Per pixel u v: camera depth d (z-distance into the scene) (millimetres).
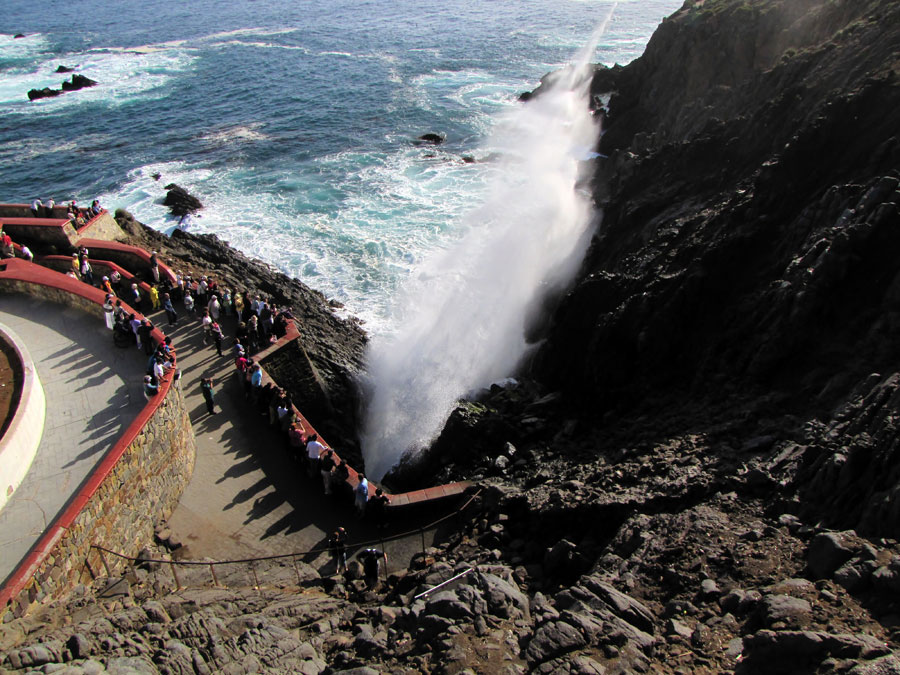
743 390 18750
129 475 15820
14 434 15227
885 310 17453
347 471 19203
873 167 20844
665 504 15344
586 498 16688
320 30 96938
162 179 48688
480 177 46688
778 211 22656
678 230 25656
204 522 17703
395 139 54844
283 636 12742
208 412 21453
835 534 11766
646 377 21922
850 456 12930
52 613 12508
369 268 36594
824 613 10453
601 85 55719
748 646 10258
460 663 10906
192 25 106438
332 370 28344
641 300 23078
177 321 25531
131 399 18172
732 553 12664
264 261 37094
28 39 102250
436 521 18922
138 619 12531
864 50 26297
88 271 26141
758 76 33031
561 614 11836
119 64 84250
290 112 62625
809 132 23000
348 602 15109
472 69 73438
